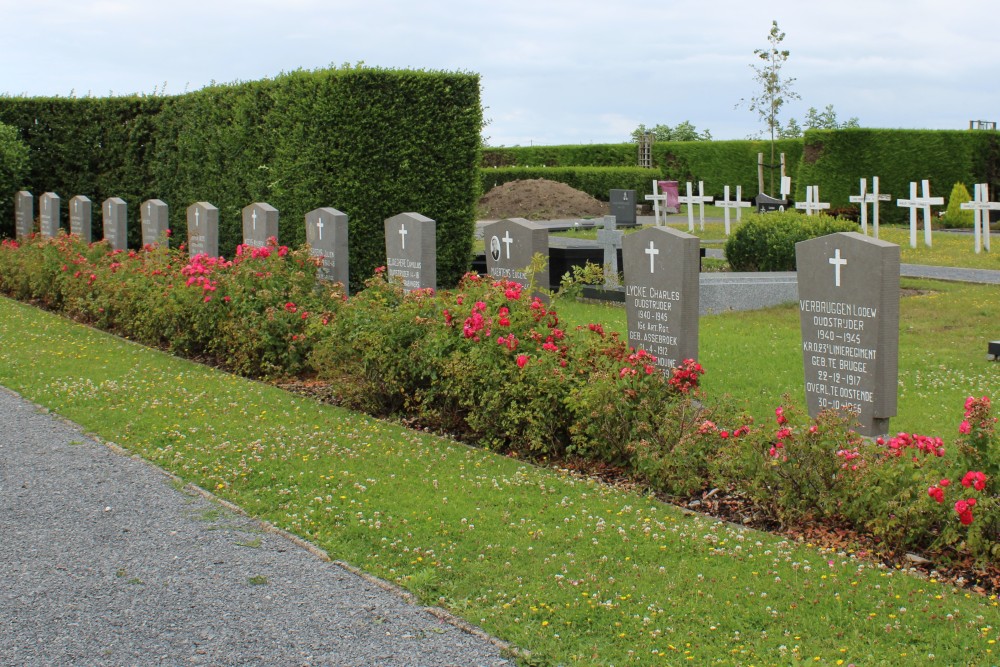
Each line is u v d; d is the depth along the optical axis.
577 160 52.31
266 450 8.55
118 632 5.28
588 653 4.97
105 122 25.70
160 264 14.96
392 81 18.52
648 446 7.68
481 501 7.32
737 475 7.14
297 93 18.80
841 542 6.49
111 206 20.72
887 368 7.92
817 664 4.79
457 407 9.63
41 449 8.66
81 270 16.61
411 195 18.95
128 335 14.85
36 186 26.39
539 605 5.49
